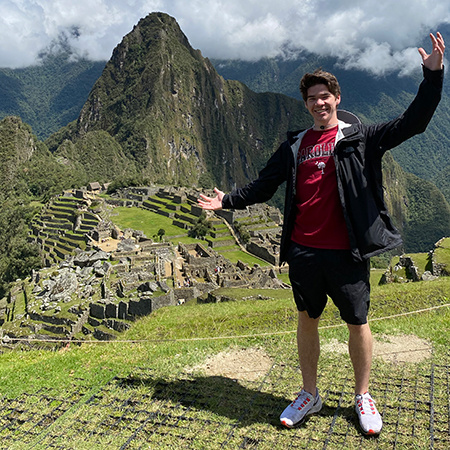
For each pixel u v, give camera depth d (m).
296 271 4.59
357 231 4.25
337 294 4.42
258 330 11.21
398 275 25.84
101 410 5.38
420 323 8.49
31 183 158.50
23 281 38.72
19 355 9.59
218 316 13.20
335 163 4.27
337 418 4.80
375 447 4.31
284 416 4.71
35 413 5.52
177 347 7.63
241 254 79.44
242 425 4.81
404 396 5.16
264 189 5.01
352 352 4.62
